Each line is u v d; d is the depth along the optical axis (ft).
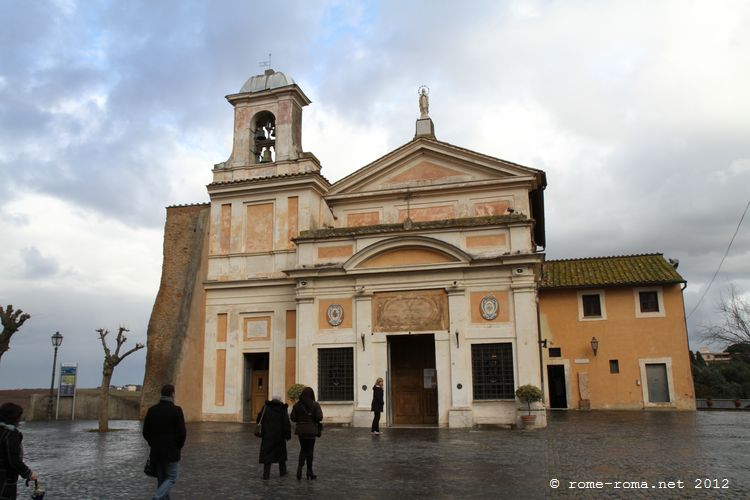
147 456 49.60
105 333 75.46
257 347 90.84
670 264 111.24
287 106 99.66
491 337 72.64
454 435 62.28
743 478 35.32
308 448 37.40
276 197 95.55
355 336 76.89
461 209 90.38
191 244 96.73
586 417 86.07
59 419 98.99
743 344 138.72
